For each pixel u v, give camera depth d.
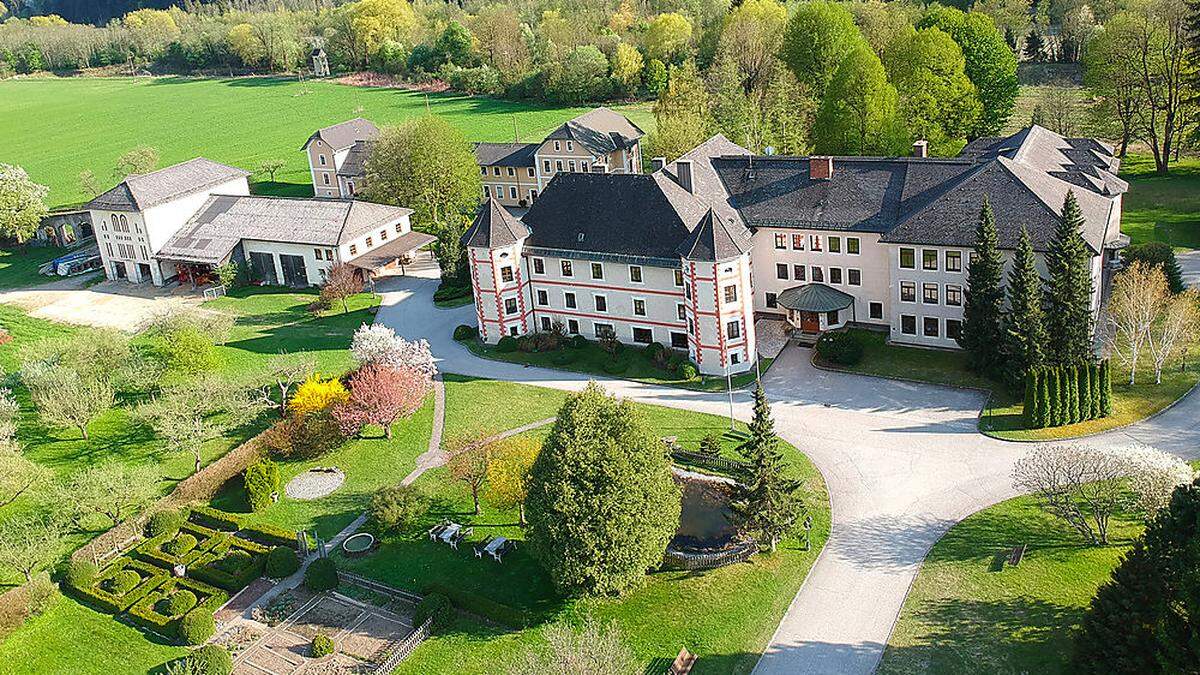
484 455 66.50
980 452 69.38
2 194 139.50
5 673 55.62
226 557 64.06
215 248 121.12
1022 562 57.41
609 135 149.75
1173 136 138.38
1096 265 82.31
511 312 94.44
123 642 57.47
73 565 62.56
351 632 57.12
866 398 78.69
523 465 63.59
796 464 70.19
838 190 89.56
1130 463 56.44
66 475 76.25
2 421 79.81
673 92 148.75
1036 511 62.00
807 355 87.19
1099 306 86.12
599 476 54.72
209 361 90.56
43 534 64.12
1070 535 59.41
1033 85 175.88
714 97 149.50
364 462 75.50
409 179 131.12
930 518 62.78
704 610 56.09
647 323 89.69
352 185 158.62
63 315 116.56
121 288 125.44
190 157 194.75
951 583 56.44
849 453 71.06
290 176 178.00
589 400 57.09
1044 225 78.12
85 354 87.56
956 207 81.44
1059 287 73.31
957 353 83.75
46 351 89.94
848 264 88.88
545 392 84.94
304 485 72.81
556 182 94.19
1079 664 47.19
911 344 86.12
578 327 94.19
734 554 59.69
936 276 82.50
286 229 119.50
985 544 59.50
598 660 45.94
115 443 80.94
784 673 51.06
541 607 57.53
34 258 141.50
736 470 65.25
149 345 101.81
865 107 116.31
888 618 54.28
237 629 58.00
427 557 63.31
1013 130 151.62
